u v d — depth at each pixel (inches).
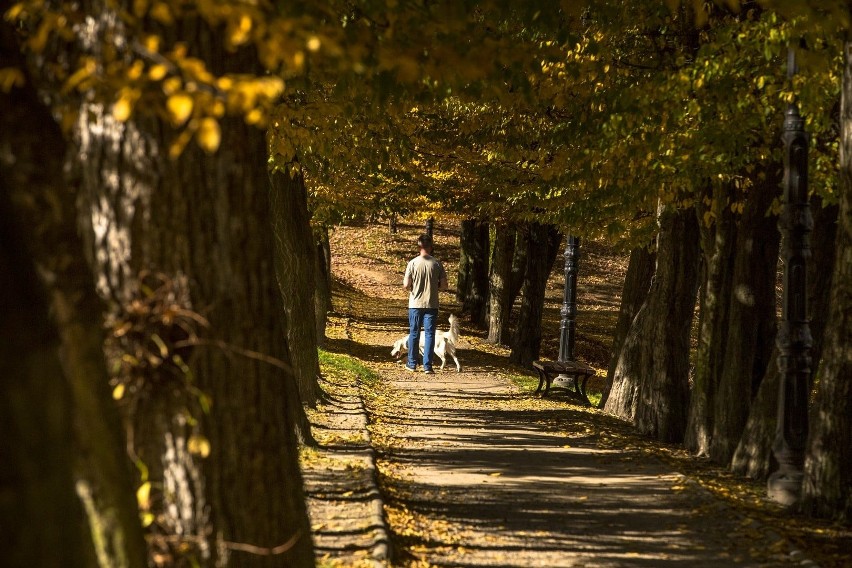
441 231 3624.5
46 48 255.3
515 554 413.4
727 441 694.5
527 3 472.1
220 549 258.5
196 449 239.3
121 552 197.3
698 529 471.2
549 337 2138.3
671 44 750.5
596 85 711.7
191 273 258.4
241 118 264.2
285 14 265.9
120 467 202.4
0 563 131.9
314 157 772.0
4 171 194.7
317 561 364.5
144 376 254.1
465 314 2102.6
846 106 504.7
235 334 263.3
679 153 661.3
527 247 1450.5
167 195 256.7
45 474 139.3
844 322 506.0
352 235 3452.3
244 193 265.1
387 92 385.1
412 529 443.8
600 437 791.7
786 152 554.3
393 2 329.1
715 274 746.2
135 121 255.0
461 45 328.8
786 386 555.2
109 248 256.7
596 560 408.2
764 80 592.4
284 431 276.5
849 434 500.7
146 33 248.8
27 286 145.9
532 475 605.0
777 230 701.9
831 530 476.4
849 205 505.0
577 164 805.2
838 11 320.8
